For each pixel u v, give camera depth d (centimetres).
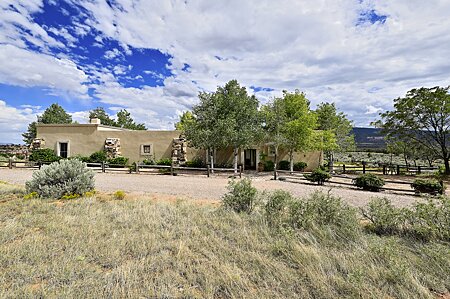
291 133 1570
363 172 1712
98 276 262
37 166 1608
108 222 452
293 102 1684
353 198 792
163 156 1822
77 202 609
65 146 1889
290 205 462
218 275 266
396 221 418
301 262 297
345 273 275
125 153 1856
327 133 1730
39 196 662
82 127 1870
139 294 230
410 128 1761
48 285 242
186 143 1794
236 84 1567
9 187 806
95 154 1725
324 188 1008
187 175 1431
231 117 1441
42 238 360
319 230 385
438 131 1678
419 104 1695
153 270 281
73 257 305
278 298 228
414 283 248
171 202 639
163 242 360
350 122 2428
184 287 246
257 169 1734
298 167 1766
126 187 944
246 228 424
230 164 1803
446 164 1678
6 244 340
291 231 386
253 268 286
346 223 406
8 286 242
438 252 308
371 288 241
